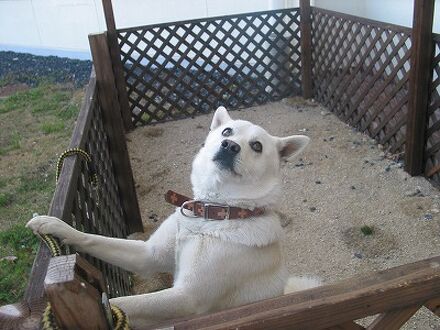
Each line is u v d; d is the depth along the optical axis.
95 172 1.11
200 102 2.58
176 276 0.83
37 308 0.48
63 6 3.48
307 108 2.53
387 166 1.88
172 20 3.13
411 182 1.76
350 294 0.51
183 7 3.06
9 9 3.78
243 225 0.81
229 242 0.79
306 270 1.37
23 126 2.56
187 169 2.03
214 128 1.09
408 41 1.99
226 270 0.78
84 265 0.46
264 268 0.81
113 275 1.12
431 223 1.51
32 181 1.94
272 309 0.50
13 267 1.42
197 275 0.77
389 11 2.40
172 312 0.75
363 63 2.13
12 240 1.55
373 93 2.05
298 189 1.78
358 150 2.04
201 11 3.03
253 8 2.86
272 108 2.58
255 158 0.90
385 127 2.01
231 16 2.45
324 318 0.51
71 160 0.91
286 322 0.50
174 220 0.86
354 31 2.26
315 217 1.61
